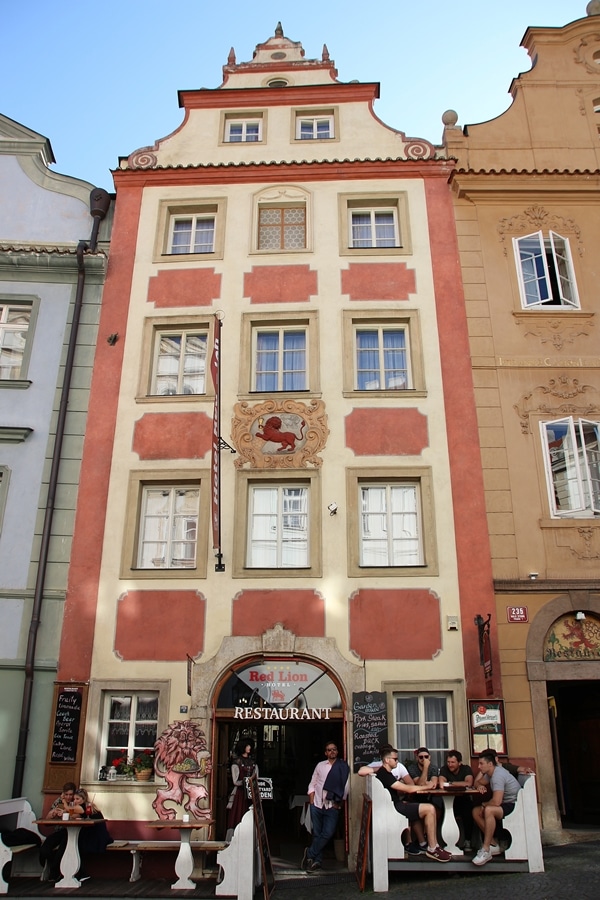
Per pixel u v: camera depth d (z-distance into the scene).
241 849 8.84
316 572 12.38
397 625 12.05
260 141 16.33
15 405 13.74
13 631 12.23
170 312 14.48
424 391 13.59
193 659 11.91
